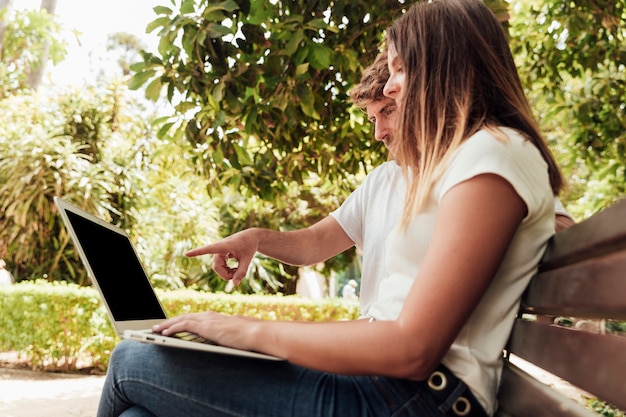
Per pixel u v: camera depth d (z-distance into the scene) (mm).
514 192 1072
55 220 8734
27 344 6684
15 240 8617
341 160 3998
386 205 1659
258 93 3439
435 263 1041
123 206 9336
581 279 943
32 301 6723
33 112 9406
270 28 3232
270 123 3432
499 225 1051
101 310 6828
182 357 1230
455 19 1312
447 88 1261
